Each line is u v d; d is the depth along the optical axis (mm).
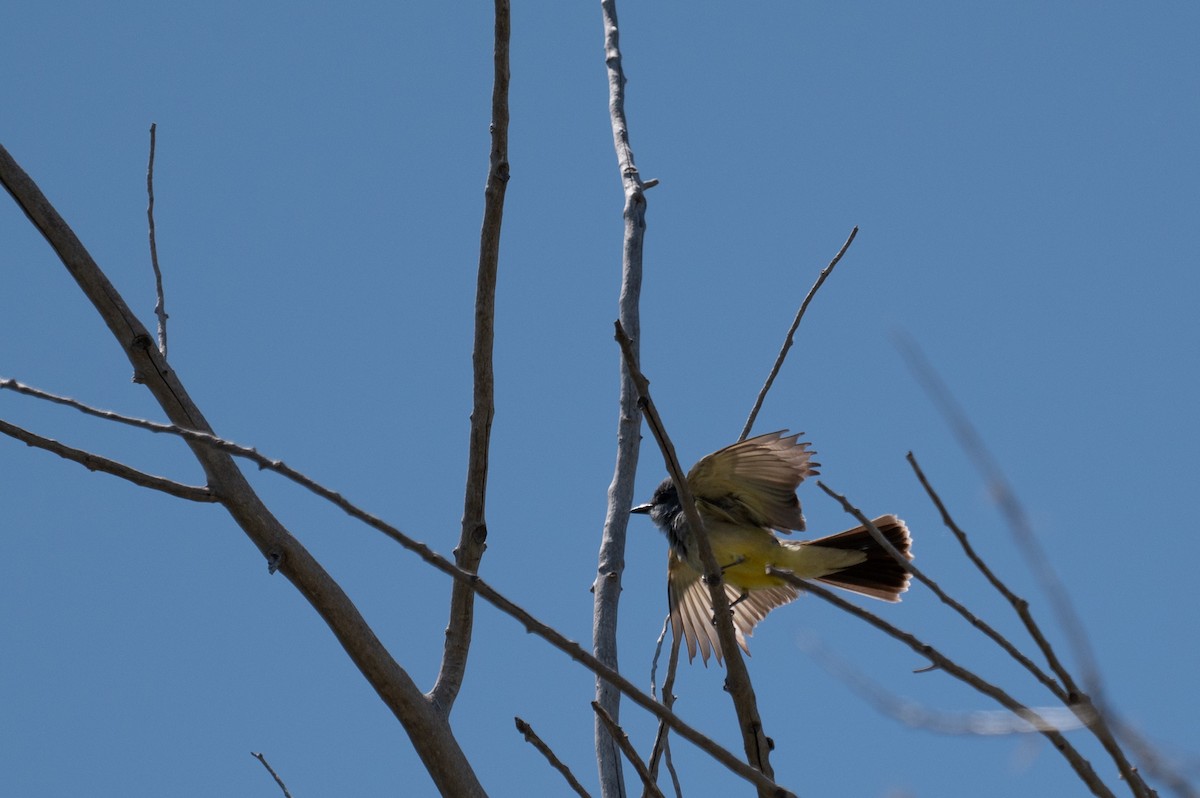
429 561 6680
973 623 5969
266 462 6707
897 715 5312
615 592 11742
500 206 9141
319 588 8719
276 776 9305
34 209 9188
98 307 9102
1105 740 5406
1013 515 5125
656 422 7418
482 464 9320
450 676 9117
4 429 8078
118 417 6820
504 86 9133
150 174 10094
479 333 9250
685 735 6676
